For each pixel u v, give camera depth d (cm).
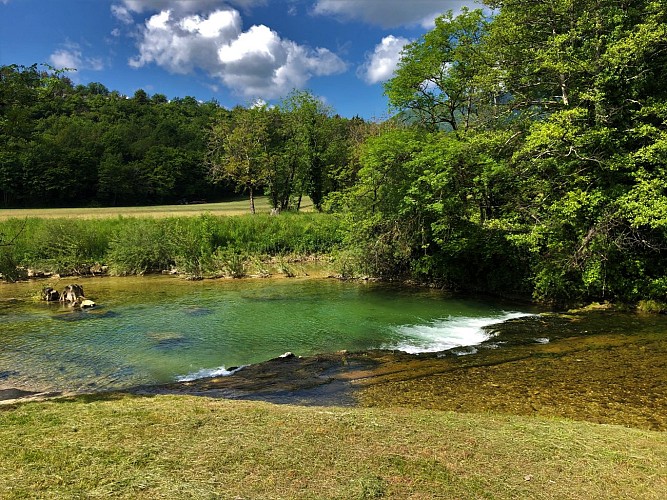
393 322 1457
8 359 1103
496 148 1831
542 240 1623
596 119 1459
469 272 1992
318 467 453
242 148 4969
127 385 932
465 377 920
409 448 510
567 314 1510
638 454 516
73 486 400
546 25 1717
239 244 2994
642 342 1134
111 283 2239
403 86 2522
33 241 2667
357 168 4816
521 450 518
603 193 1484
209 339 1276
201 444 505
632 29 1477
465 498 403
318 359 1083
